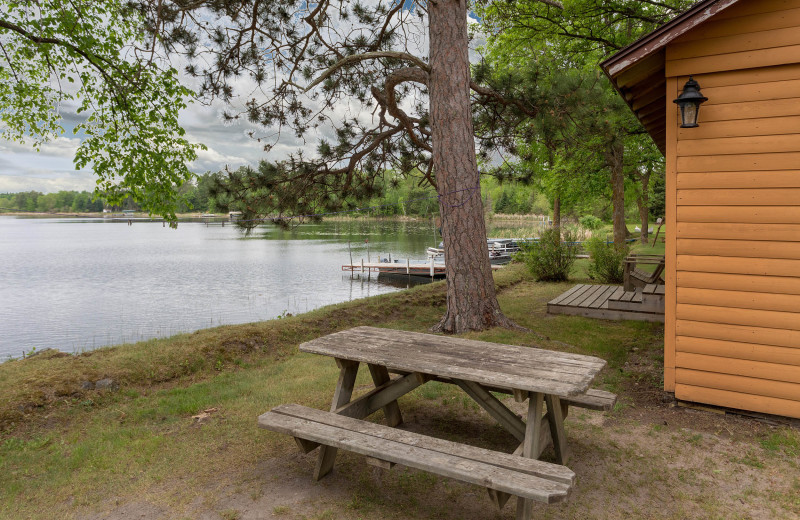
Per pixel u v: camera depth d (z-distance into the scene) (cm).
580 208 3722
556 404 321
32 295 2056
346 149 1053
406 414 422
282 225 1089
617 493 295
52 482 318
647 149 1636
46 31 606
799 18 373
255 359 634
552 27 1268
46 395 455
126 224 10750
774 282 390
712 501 286
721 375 412
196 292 2083
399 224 7481
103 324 1509
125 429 405
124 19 731
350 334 389
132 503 291
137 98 661
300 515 274
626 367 553
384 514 274
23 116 707
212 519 271
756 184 393
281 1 900
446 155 714
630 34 1301
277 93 953
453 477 234
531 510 258
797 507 278
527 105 964
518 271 1493
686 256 423
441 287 1141
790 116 381
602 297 927
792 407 385
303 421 303
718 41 401
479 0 1084
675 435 376
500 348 343
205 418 424
